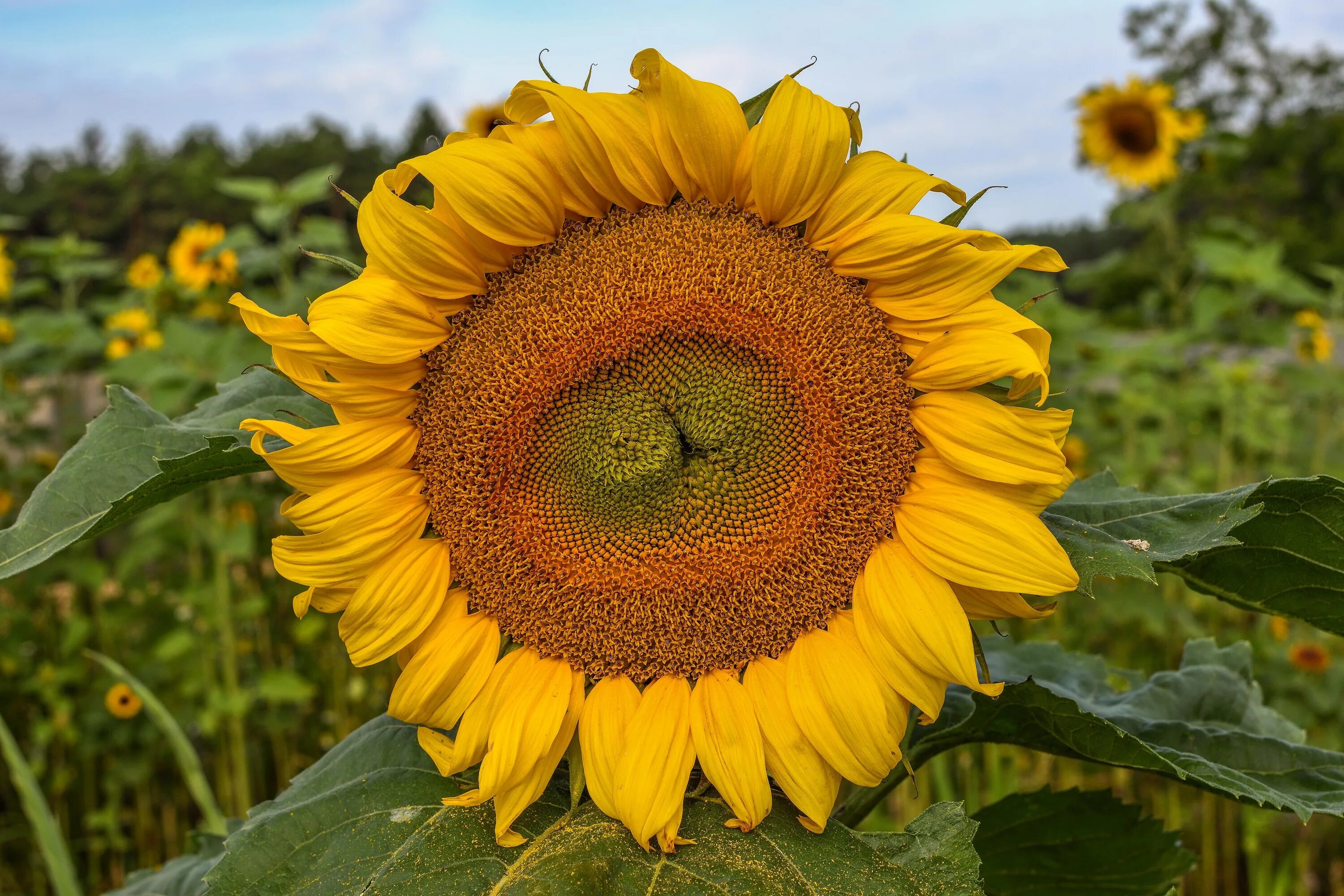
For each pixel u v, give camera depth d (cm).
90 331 138
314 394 37
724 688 37
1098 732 36
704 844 35
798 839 35
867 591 36
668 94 35
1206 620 111
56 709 110
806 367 37
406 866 34
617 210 38
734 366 38
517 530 38
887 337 37
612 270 38
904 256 35
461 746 37
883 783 41
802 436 38
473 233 37
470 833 35
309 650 119
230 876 34
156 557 123
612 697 38
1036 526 34
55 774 113
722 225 38
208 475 40
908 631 35
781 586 37
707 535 38
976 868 32
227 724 106
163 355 98
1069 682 51
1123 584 98
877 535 37
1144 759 36
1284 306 158
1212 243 128
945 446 36
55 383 153
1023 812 47
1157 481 125
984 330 35
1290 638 113
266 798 117
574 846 34
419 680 38
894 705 36
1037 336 35
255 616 111
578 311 38
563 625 38
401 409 38
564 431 39
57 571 112
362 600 37
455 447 38
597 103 36
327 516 37
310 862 35
